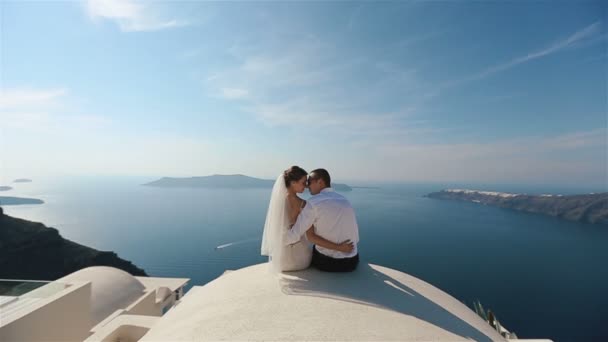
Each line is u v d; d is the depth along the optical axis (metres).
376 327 2.79
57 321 6.99
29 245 55.28
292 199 3.88
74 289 7.57
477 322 3.50
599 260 157.75
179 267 177.38
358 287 3.53
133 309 12.16
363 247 193.00
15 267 50.16
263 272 4.09
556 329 85.62
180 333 3.04
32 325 6.36
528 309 101.75
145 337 3.44
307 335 2.67
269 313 3.03
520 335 82.81
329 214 3.60
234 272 4.38
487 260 164.25
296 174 3.79
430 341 2.68
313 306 3.10
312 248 4.08
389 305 3.21
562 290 119.38
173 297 15.02
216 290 3.80
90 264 58.59
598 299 108.88
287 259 3.87
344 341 2.59
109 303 11.93
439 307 3.47
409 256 174.88
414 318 3.04
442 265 157.25
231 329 2.86
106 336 5.02
